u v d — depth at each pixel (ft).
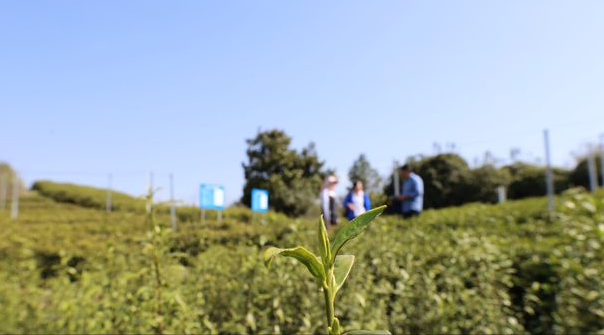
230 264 12.31
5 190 88.07
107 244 12.25
